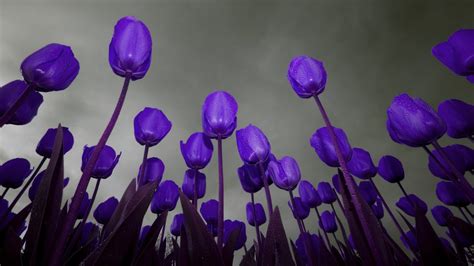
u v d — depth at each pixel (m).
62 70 0.29
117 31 0.26
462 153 0.42
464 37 0.29
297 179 0.41
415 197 0.61
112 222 0.32
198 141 0.38
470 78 0.30
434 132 0.29
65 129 0.39
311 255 0.36
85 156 0.38
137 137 0.36
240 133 0.39
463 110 0.36
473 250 0.46
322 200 0.59
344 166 0.24
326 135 0.35
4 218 0.31
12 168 0.40
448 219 0.38
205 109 0.35
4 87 0.33
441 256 0.24
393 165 0.49
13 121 0.33
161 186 0.48
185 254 0.24
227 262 0.27
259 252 0.37
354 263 0.39
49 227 0.22
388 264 0.21
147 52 0.26
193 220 0.23
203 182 0.48
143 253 0.22
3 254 0.20
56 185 0.24
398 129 0.31
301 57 0.32
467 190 0.26
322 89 0.30
